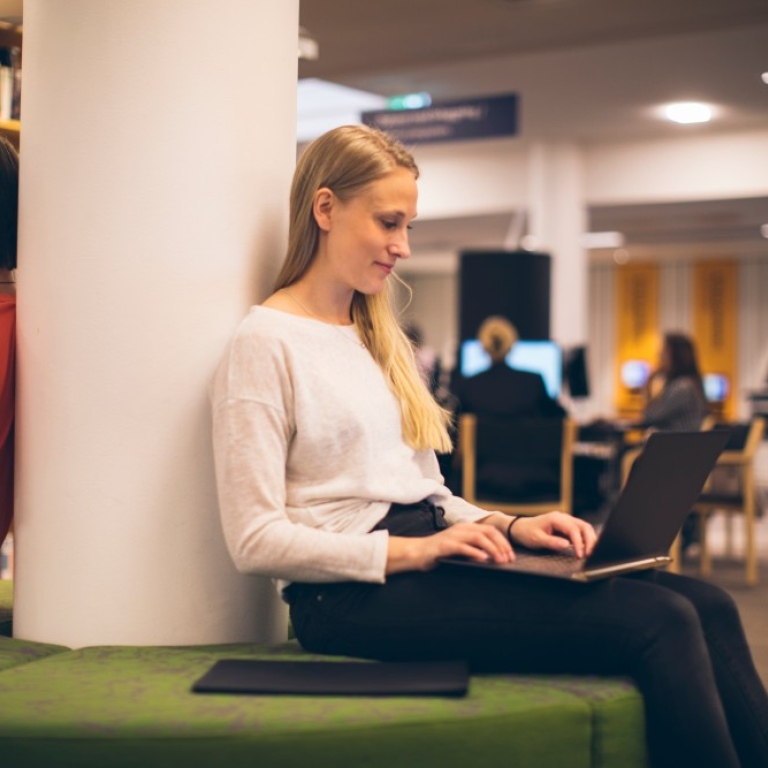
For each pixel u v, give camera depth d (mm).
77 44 2195
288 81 2363
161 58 2189
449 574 1919
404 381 2137
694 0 6801
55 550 2209
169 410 2195
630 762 1808
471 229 13664
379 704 1694
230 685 1763
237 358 1969
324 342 2049
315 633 1987
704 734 1776
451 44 7758
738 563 7031
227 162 2232
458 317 10062
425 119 8883
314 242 2113
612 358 18484
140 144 2186
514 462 6051
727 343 17719
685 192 10523
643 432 7727
